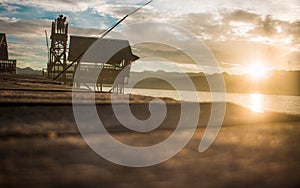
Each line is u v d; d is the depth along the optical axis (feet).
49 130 10.05
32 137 8.96
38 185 5.34
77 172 6.07
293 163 6.86
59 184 5.43
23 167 6.19
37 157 6.94
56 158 6.95
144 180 5.77
